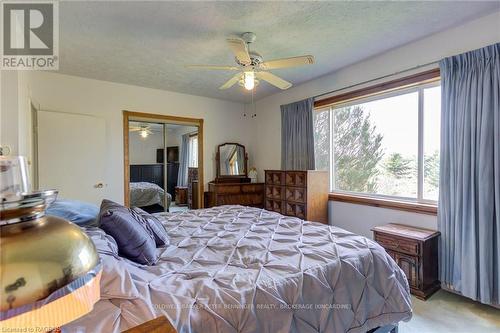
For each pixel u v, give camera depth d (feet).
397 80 9.43
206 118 15.72
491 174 7.06
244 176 16.78
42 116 10.72
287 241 5.98
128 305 3.11
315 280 4.45
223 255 5.27
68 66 10.54
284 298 4.01
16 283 1.49
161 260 5.02
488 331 6.33
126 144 12.98
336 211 11.98
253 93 14.98
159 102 14.01
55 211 5.33
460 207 7.61
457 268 7.68
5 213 1.56
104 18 7.07
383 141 10.43
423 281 7.72
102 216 4.85
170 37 8.20
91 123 11.86
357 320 4.74
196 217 8.46
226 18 7.18
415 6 6.79
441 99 8.09
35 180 10.55
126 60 9.98
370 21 7.49
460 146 7.61
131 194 13.48
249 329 3.48
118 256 4.31
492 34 7.22
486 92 7.11
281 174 13.04
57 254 1.66
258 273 4.41
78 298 1.73
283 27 7.71
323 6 6.71
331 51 9.48
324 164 12.83
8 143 6.81
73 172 11.36
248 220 7.97
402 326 6.56
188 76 11.87
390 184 10.21
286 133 14.10
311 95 12.96
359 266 5.14
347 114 11.81
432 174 8.95
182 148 15.12
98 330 2.72
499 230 6.89
